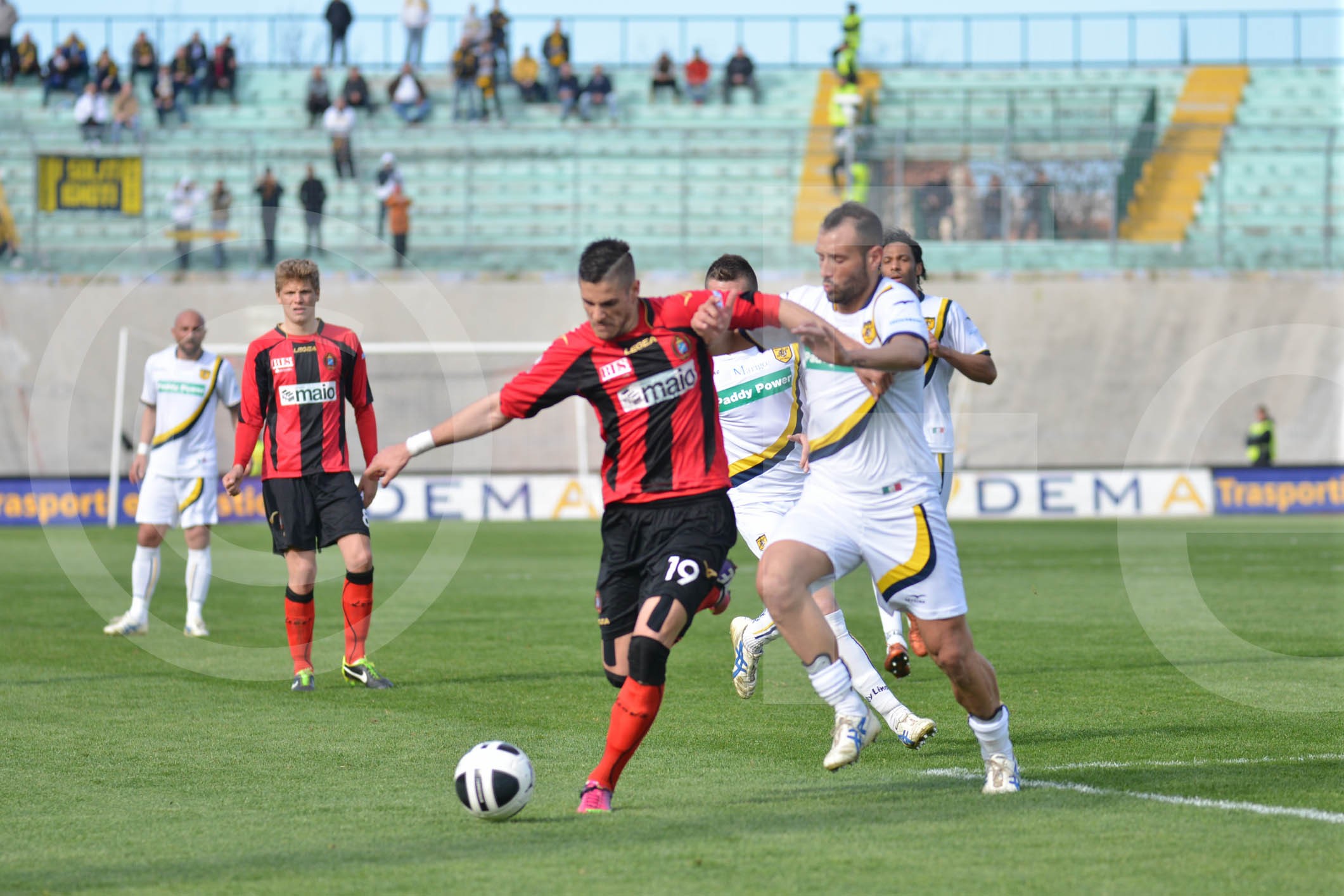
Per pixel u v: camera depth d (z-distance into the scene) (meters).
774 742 17.03
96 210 84.19
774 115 94.81
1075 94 93.06
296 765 15.75
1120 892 10.45
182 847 12.02
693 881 10.80
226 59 94.75
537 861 11.45
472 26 91.69
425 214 89.00
